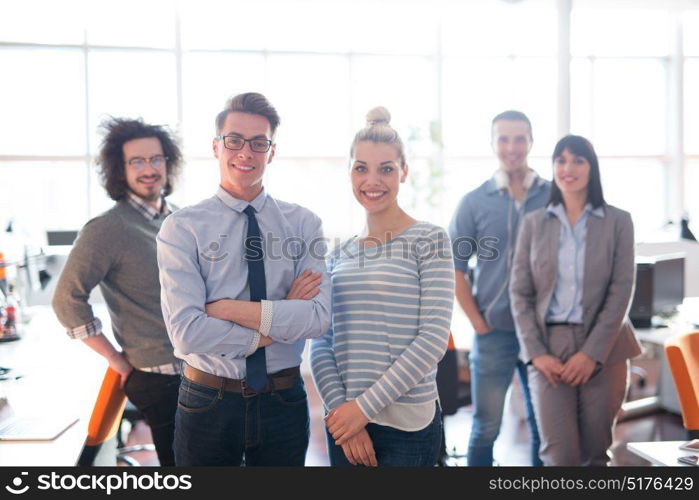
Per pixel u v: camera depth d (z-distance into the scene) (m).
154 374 2.32
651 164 7.98
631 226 2.54
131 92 6.79
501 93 7.41
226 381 1.76
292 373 1.84
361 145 1.86
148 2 6.53
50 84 6.66
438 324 1.76
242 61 7.02
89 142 6.74
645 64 7.90
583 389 2.55
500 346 3.03
